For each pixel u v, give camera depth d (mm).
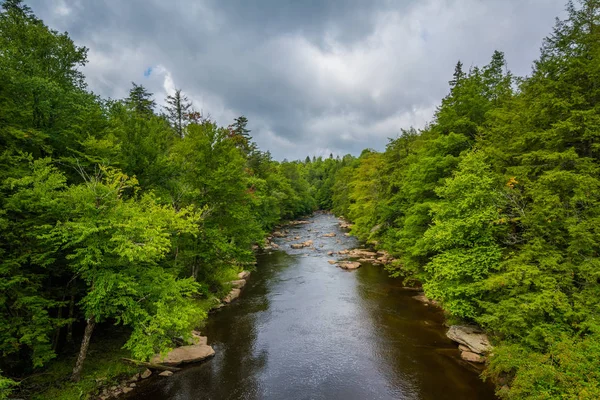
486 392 12430
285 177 75375
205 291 21562
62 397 11133
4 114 12016
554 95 13164
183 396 12469
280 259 37469
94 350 14320
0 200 10445
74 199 10758
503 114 16875
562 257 11562
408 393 12633
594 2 13070
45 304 10836
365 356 15594
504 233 14828
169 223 14016
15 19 15875
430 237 17484
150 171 18031
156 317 11625
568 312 10109
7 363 11695
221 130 21500
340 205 75000
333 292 25297
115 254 11430
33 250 10492
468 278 15711
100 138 15664
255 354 15875
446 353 15555
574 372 8672
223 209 22094
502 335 13969
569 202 11586
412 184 24625
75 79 18297
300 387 13180
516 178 14445
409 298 23609
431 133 27641
